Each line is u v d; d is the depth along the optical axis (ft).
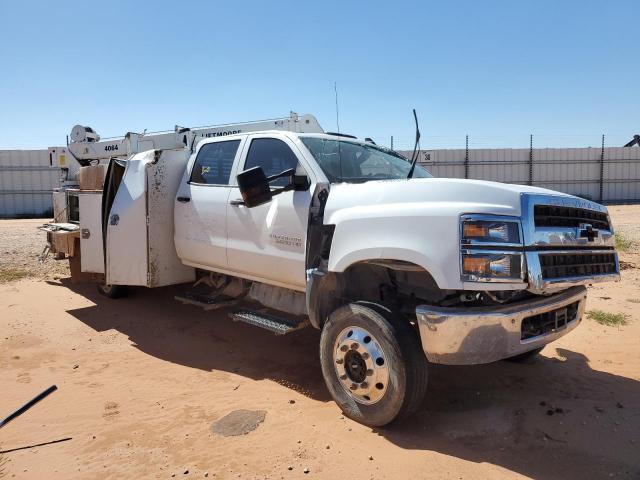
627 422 11.87
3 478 10.09
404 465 10.18
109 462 10.60
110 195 20.49
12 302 23.80
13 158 97.60
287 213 14.35
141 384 14.67
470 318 10.43
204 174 18.12
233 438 11.44
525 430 11.57
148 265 18.70
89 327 20.04
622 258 34.65
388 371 11.09
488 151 112.78
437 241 10.64
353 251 12.00
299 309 15.21
